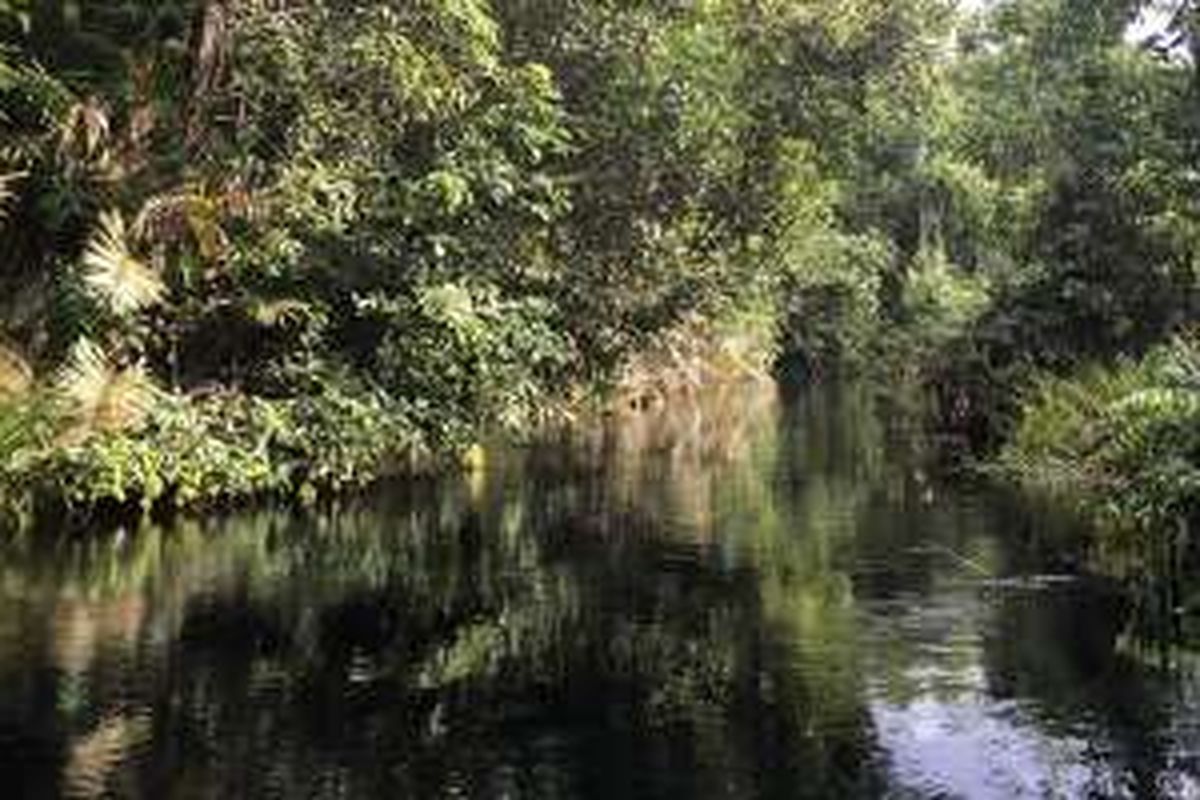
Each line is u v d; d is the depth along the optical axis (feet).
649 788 22.44
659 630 32.17
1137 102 74.43
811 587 36.65
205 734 24.47
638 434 79.25
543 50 64.44
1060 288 73.92
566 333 66.23
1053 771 23.24
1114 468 50.96
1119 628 32.07
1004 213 98.63
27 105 47.47
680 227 75.10
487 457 65.31
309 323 51.72
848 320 141.90
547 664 29.30
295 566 38.37
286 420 49.26
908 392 103.60
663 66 66.39
